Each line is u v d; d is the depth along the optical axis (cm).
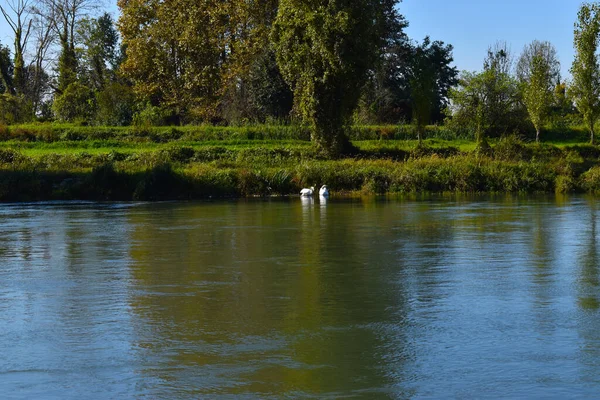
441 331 796
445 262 1226
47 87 6869
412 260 1250
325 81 3750
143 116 4928
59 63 6562
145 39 5703
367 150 3928
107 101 5241
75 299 957
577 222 1847
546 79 4475
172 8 5716
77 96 5578
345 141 3894
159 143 4216
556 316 854
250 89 5459
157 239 1565
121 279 1092
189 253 1349
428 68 4200
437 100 6700
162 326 822
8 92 6106
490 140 4553
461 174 3222
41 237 1619
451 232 1648
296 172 3191
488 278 1081
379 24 3969
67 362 701
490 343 752
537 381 645
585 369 673
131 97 5597
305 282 1058
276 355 718
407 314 868
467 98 4656
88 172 3166
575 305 906
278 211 2280
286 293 985
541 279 1071
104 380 654
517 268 1165
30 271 1169
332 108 3806
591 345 742
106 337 780
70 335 789
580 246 1405
